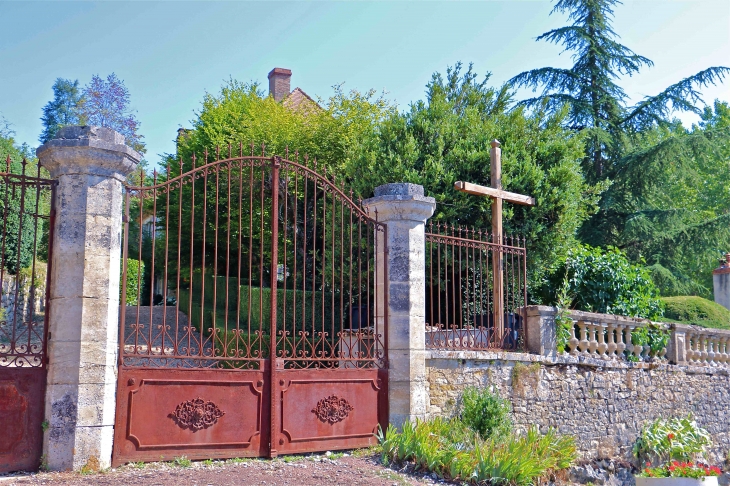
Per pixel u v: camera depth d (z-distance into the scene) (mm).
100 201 6234
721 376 12203
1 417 5875
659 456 10250
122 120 33938
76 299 6035
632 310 11695
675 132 29547
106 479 5648
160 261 19766
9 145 16250
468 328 9016
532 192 12625
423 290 8266
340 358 7707
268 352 7277
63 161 6180
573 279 11703
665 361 11180
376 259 8297
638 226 20312
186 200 16484
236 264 17938
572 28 21766
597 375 10102
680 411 11234
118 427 6277
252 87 21109
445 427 7688
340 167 14750
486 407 8117
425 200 8266
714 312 16500
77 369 5953
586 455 9609
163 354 6543
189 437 6641
